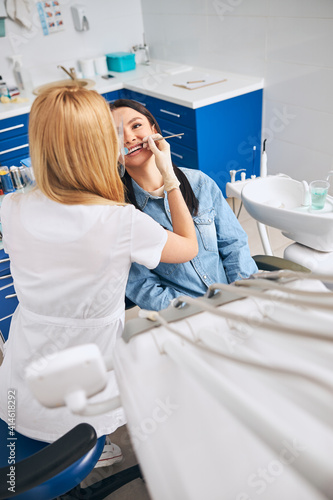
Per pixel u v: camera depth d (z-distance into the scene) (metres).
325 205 1.64
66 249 0.89
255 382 0.26
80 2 3.44
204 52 3.35
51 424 1.04
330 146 2.81
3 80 3.39
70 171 0.84
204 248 1.44
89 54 3.71
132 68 3.72
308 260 1.54
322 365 0.26
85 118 0.80
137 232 0.91
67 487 0.95
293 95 2.87
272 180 1.72
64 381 0.33
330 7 2.38
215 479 0.24
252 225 3.03
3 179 1.97
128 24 3.78
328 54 2.53
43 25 3.37
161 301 1.36
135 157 1.27
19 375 1.06
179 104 2.92
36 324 1.01
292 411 0.23
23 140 3.18
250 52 2.99
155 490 0.25
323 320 0.29
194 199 1.40
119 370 0.33
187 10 3.28
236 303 0.36
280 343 0.29
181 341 0.33
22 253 0.93
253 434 0.22
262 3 2.72
